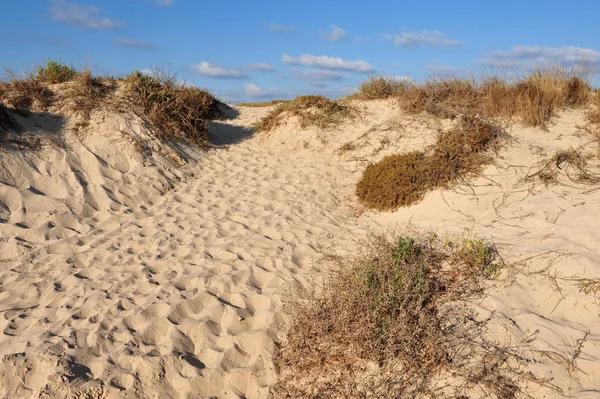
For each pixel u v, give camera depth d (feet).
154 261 16.61
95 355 11.42
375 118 34.83
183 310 13.44
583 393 9.35
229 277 15.30
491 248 15.26
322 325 12.10
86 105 28.04
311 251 17.78
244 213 21.75
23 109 26.35
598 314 11.37
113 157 25.17
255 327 12.99
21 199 20.17
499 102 28.73
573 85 29.68
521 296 12.66
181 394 10.65
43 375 10.62
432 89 33.68
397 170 23.32
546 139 24.32
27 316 13.12
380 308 12.04
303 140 33.32
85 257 16.97
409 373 10.66
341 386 10.64
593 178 19.01
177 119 31.45
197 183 25.79
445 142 24.00
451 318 12.11
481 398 9.68
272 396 10.78
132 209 21.89
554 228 15.84
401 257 14.60
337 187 26.45
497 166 21.76
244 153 31.83
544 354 10.47
